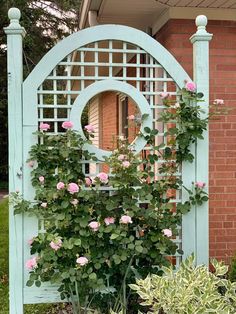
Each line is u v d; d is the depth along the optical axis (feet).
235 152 15.19
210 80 15.07
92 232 10.46
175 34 14.73
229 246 15.17
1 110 51.96
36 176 10.58
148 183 11.02
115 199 10.57
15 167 10.95
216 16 14.96
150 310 10.94
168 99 11.48
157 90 14.15
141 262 11.03
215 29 15.02
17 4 45.11
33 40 49.14
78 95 11.16
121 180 10.53
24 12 48.29
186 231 11.60
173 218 10.91
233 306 8.81
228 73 15.14
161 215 10.89
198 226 11.62
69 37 11.13
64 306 12.85
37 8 51.13
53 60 11.10
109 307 10.94
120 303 10.64
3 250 19.61
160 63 11.51
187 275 8.89
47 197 10.30
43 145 10.61
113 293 11.00
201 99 11.34
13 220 10.98
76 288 10.12
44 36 51.93
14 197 10.77
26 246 11.04
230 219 15.17
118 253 10.36
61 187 10.11
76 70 21.18
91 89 11.17
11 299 11.05
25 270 11.07
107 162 10.64
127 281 10.97
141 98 11.34
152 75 11.66
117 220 10.67
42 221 11.00
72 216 10.44
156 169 12.49
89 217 10.41
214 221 15.14
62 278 10.18
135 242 10.25
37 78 11.05
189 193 11.34
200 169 11.57
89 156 10.79
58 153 10.57
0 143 52.11
